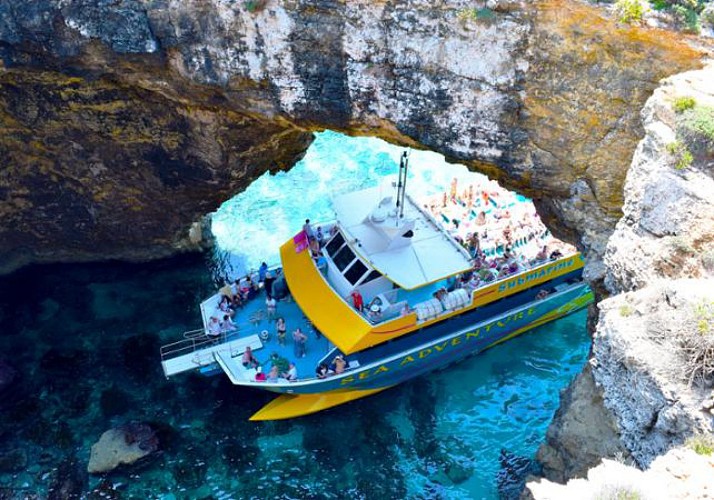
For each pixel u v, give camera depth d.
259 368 24.42
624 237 17.45
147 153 27.45
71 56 22.27
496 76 19.95
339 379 23.89
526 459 23.61
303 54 21.25
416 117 21.64
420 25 19.73
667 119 17.31
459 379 26.73
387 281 24.94
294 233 31.97
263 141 28.09
